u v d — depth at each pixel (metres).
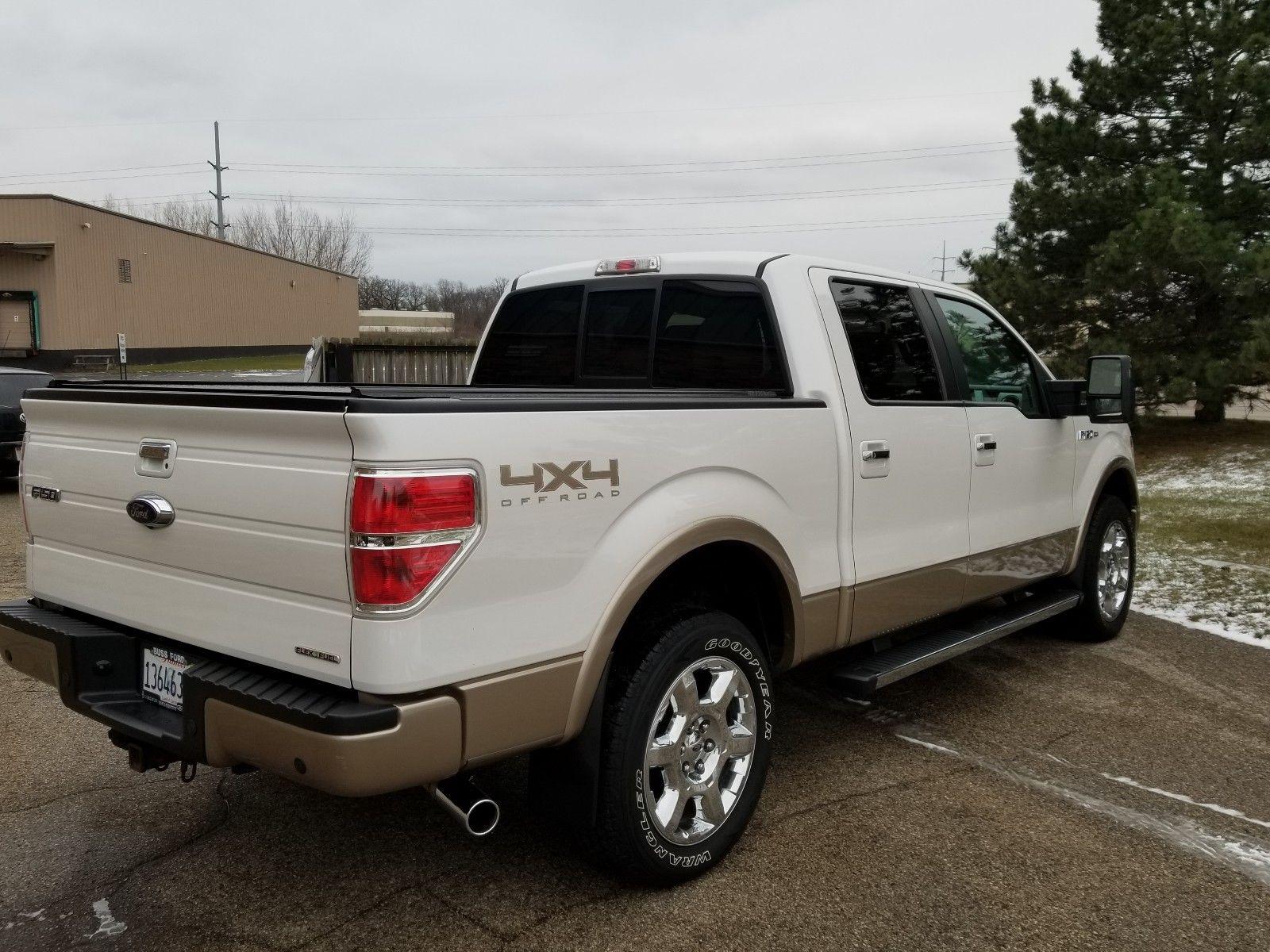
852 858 3.16
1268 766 3.97
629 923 2.77
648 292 4.09
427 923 2.77
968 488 4.26
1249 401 15.86
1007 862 3.14
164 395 2.69
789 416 3.33
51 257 35.69
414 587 2.29
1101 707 4.65
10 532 8.63
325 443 2.32
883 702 4.71
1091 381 5.12
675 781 2.91
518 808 3.51
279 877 3.01
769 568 3.28
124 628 2.98
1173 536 9.16
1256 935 2.76
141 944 2.65
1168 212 13.78
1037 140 16.38
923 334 4.16
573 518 2.62
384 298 82.81
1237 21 14.70
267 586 2.48
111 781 3.70
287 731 2.33
